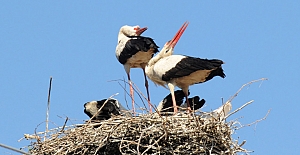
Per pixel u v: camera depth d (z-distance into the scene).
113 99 17.44
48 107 15.70
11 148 11.34
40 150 15.18
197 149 14.34
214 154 14.12
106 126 14.81
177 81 18.02
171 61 17.91
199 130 14.39
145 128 14.39
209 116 15.12
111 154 14.77
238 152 14.40
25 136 15.22
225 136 14.53
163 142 14.40
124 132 14.59
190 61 17.53
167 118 14.52
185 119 14.61
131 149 14.52
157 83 18.52
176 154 14.36
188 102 18.06
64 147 14.96
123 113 16.53
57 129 15.42
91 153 14.78
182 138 14.43
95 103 17.19
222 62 17.09
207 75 17.80
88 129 14.97
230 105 16.62
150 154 14.13
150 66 18.56
